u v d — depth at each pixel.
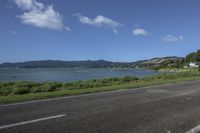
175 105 10.89
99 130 6.79
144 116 8.56
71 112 9.19
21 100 12.13
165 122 7.72
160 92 16.11
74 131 6.68
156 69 168.62
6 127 7.03
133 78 31.66
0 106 10.38
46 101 11.86
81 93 15.33
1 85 21.05
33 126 7.16
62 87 21.52
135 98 13.09
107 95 14.40
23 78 59.50
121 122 7.68
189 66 122.94
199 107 10.41
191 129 6.95
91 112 9.20
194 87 19.73
